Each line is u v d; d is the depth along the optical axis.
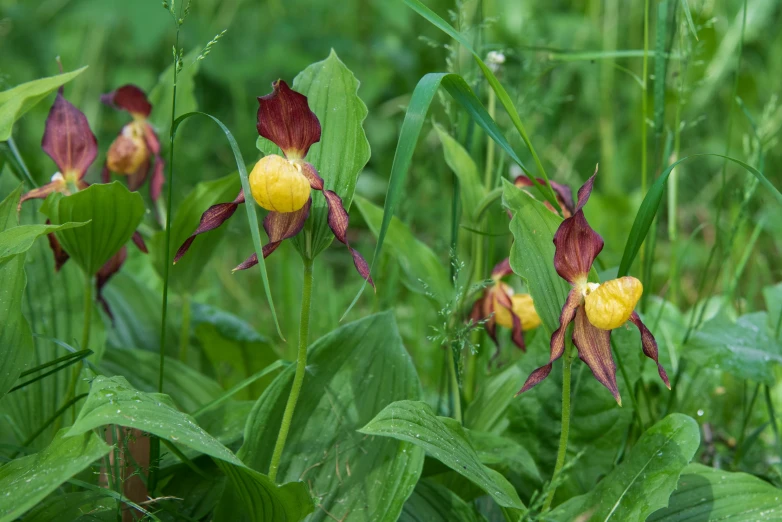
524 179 1.63
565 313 1.48
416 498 1.56
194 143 3.07
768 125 1.72
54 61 3.05
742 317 1.69
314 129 1.47
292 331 2.00
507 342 1.82
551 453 1.62
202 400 1.69
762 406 1.78
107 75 3.24
